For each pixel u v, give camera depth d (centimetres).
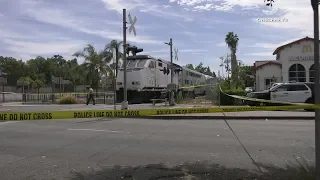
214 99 2406
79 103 2920
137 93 2514
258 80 3528
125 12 1866
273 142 890
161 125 1304
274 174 579
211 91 2622
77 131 1135
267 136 995
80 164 669
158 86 2792
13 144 895
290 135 1012
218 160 689
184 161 684
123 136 1017
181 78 3456
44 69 10125
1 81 4384
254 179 550
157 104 2403
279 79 3453
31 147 850
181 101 2567
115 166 650
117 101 2605
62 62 10994
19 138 996
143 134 1056
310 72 3297
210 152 768
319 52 445
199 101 2630
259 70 3531
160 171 609
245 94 2314
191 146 843
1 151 802
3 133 1102
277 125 1278
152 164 662
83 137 1004
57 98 3309
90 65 4519
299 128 1179
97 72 4553
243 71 3378
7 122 1420
